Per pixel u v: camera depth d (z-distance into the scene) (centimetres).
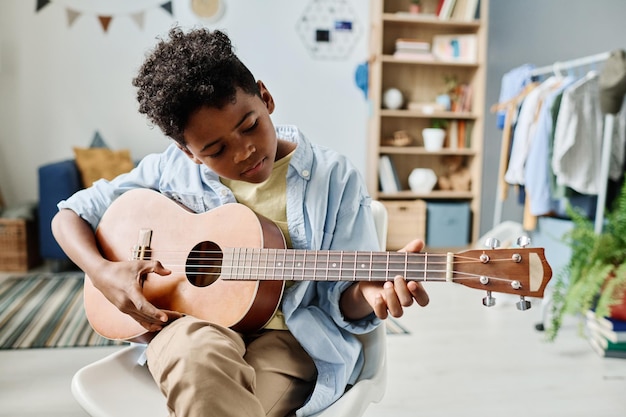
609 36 326
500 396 164
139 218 93
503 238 259
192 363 62
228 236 84
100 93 363
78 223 96
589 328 208
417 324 228
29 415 150
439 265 71
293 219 86
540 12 348
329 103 393
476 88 376
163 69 72
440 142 374
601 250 190
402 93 389
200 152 75
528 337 213
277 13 380
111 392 76
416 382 173
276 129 96
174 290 84
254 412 62
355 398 73
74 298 255
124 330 85
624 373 181
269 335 84
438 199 394
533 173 252
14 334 207
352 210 87
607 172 224
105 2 358
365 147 400
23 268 312
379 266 73
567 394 166
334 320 83
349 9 388
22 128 359
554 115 244
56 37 355
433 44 379
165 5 364
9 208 336
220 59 72
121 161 330
